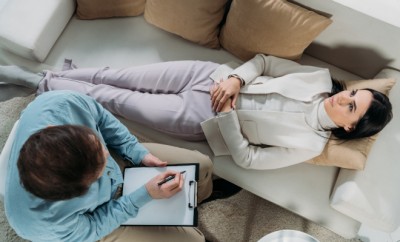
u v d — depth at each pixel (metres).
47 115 1.00
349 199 1.27
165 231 1.25
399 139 1.34
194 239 1.28
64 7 1.62
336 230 1.41
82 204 0.99
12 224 0.96
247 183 1.45
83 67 1.65
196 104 1.45
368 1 1.35
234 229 1.70
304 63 1.64
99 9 1.66
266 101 1.41
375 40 1.41
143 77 1.51
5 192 0.95
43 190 0.82
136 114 1.47
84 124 1.09
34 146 0.82
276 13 1.40
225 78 1.47
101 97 1.48
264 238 1.21
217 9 1.55
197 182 1.24
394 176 1.29
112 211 1.11
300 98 1.37
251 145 1.45
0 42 1.57
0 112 1.85
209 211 1.73
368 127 1.25
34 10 1.56
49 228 0.95
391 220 1.24
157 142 1.55
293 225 1.70
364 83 1.38
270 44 1.48
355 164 1.29
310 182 1.43
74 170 0.81
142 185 1.21
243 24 1.48
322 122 1.33
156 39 1.70
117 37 1.70
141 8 1.71
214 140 1.45
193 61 1.53
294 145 1.35
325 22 1.36
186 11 1.54
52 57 1.65
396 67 1.47
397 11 1.33
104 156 0.90
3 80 1.52
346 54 1.54
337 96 1.27
